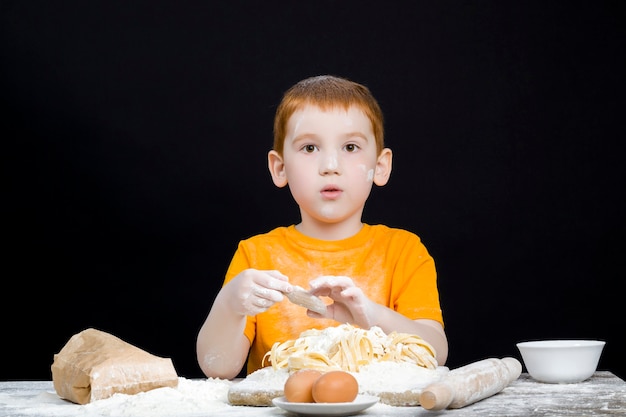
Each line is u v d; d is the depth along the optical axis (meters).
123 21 5.65
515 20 5.54
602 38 5.47
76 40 5.63
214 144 5.65
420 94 5.59
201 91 5.65
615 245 5.44
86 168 5.62
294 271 3.32
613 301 5.44
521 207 5.51
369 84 5.61
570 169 5.48
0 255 5.57
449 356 5.47
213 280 5.61
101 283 5.61
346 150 3.17
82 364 2.46
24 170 5.60
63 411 2.32
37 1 5.62
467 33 5.57
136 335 5.61
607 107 5.47
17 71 5.61
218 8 5.66
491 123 5.54
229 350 2.97
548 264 5.48
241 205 5.63
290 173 3.21
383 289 3.29
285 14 5.66
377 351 2.52
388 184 5.56
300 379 2.18
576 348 2.59
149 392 2.38
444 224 5.54
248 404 2.29
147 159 5.64
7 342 5.57
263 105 5.66
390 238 3.40
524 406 2.22
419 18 5.60
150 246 5.62
